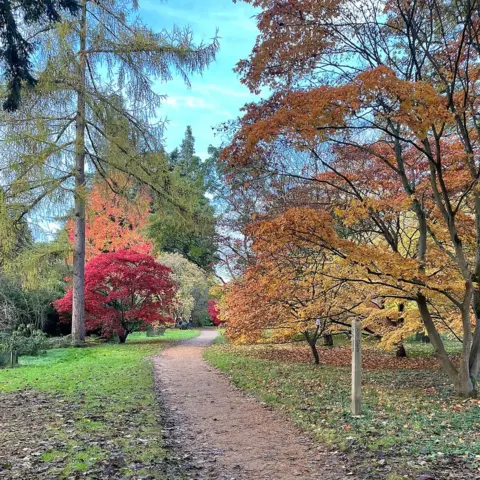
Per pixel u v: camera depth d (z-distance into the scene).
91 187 19.89
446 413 6.63
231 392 9.05
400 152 8.87
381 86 6.34
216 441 5.63
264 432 6.02
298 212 7.61
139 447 5.05
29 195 15.85
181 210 18.20
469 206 10.17
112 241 25.73
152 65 17.03
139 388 8.91
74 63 16.25
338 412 6.76
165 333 29.97
